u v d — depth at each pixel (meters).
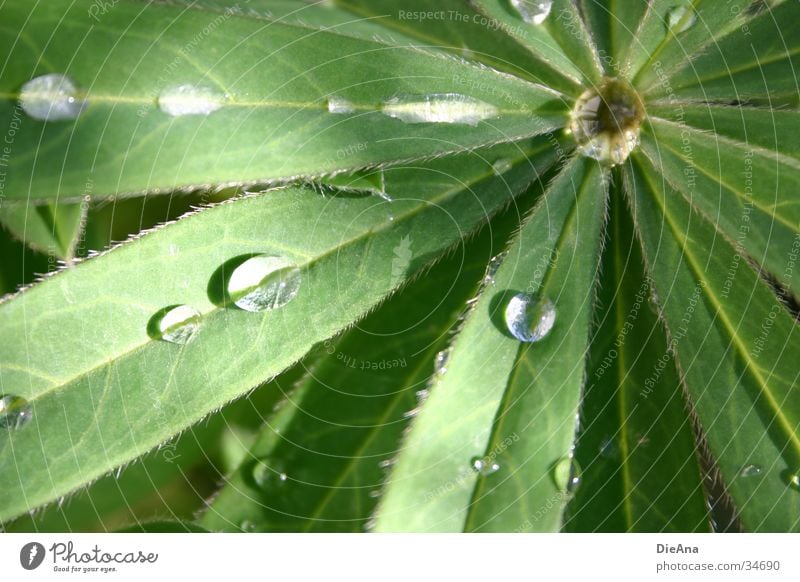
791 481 0.16
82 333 0.15
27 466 0.15
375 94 0.16
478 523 0.16
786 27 0.16
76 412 0.15
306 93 0.16
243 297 0.16
